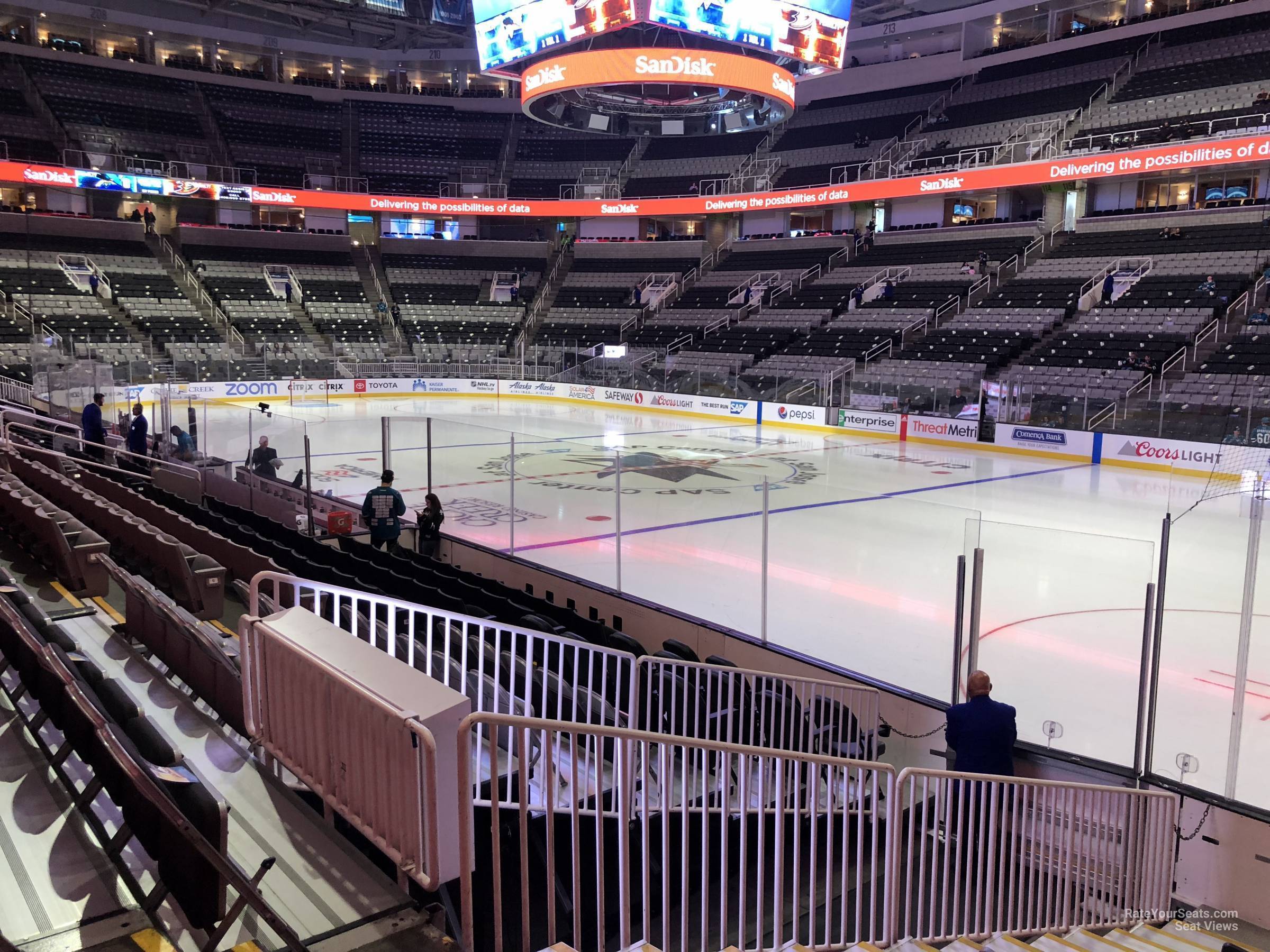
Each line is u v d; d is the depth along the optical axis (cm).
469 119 4794
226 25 4322
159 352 3384
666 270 4322
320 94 4575
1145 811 595
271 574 464
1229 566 1221
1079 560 762
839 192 3562
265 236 4250
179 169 3938
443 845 323
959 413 2453
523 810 322
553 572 1138
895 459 2217
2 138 3731
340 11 4134
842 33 2403
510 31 2395
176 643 543
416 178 4509
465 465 1762
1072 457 2234
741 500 1653
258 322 3781
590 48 2661
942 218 3812
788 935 518
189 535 966
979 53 3950
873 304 3394
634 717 577
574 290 4341
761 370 3244
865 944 433
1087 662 767
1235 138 2625
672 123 2830
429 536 1292
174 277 3878
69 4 3962
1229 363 2334
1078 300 2898
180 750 445
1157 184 3216
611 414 3170
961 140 3691
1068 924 569
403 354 3838
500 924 334
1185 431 2033
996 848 623
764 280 3966
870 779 719
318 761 386
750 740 664
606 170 4566
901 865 518
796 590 1125
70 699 370
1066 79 3638
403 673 349
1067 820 596
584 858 506
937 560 1257
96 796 379
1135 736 676
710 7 2173
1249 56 3169
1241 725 608
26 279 3478
